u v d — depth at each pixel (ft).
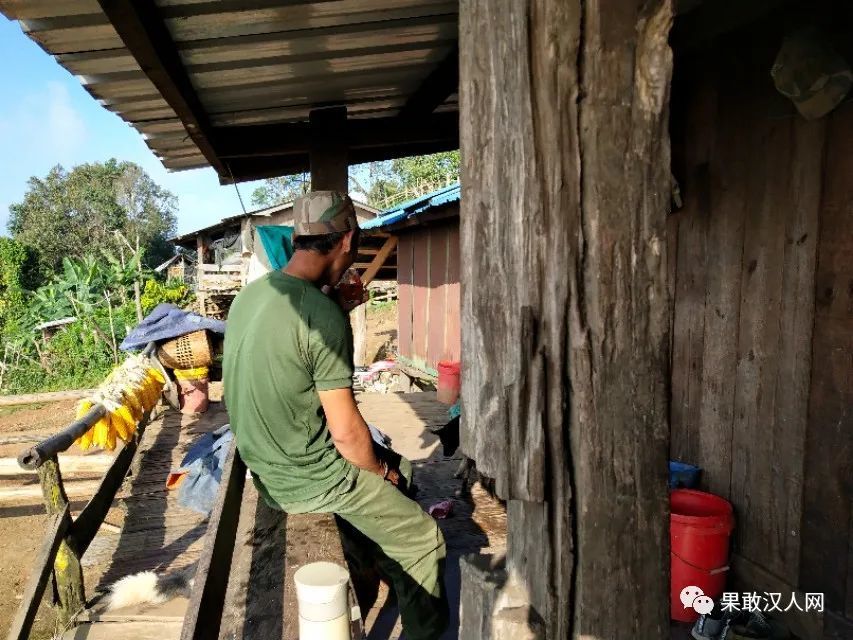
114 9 6.84
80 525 11.93
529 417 3.89
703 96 9.84
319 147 14.25
